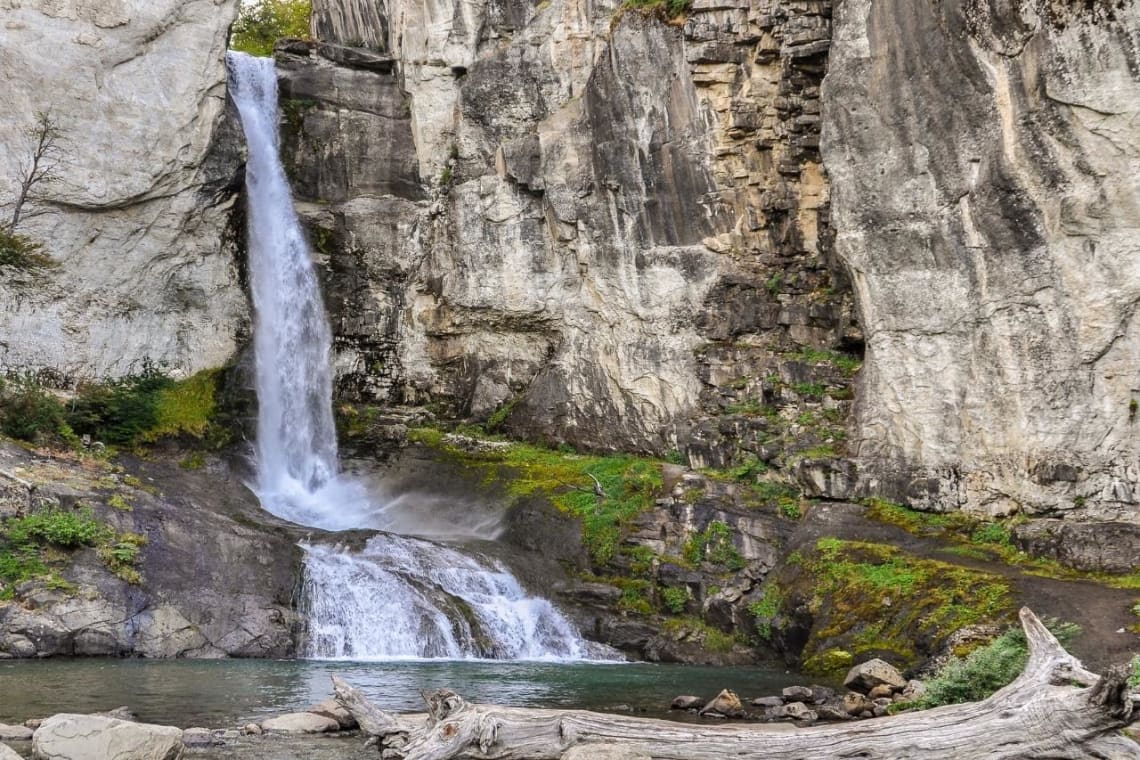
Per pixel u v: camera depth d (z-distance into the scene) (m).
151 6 25.70
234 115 27.69
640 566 22.17
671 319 26.38
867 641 17.81
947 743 9.49
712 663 19.77
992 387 20.30
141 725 9.60
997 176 19.83
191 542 19.78
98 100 25.05
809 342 25.38
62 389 24.33
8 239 23.88
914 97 21.00
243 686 14.66
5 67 24.17
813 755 9.73
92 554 18.50
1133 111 18.33
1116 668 8.77
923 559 18.98
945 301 20.86
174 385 25.86
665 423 26.19
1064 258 19.34
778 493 22.58
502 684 15.66
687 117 26.19
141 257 25.86
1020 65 19.41
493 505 25.48
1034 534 19.08
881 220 21.58
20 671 15.43
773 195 25.88
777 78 25.84
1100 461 19.28
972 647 16.08
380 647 19.44
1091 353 19.25
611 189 26.91
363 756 10.35
